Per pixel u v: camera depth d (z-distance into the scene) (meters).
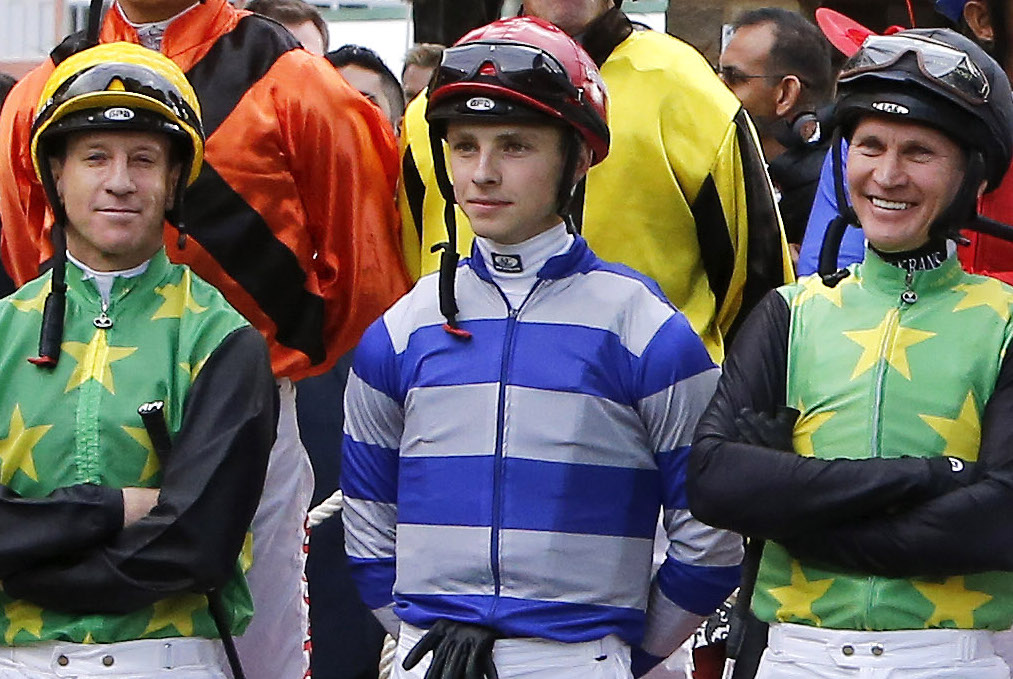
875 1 17.50
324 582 14.47
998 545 8.91
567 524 9.57
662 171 11.84
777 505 9.09
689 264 12.03
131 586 9.51
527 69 9.58
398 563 9.91
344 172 11.90
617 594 9.67
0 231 13.08
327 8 18.67
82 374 9.94
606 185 11.81
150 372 9.96
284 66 11.86
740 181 11.99
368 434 10.18
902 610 9.12
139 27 11.84
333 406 14.68
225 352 10.01
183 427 9.82
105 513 9.55
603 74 11.88
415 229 12.30
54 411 9.88
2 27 16.92
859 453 9.34
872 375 9.41
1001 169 9.59
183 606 9.84
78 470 9.81
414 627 9.80
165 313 10.13
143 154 10.13
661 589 9.94
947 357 9.38
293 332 11.91
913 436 9.29
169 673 9.77
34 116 11.12
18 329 10.10
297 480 12.05
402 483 9.95
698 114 11.92
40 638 9.68
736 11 17.25
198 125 10.36
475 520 9.61
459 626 9.56
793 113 14.94
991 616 9.20
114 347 10.01
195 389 9.91
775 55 14.88
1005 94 9.51
